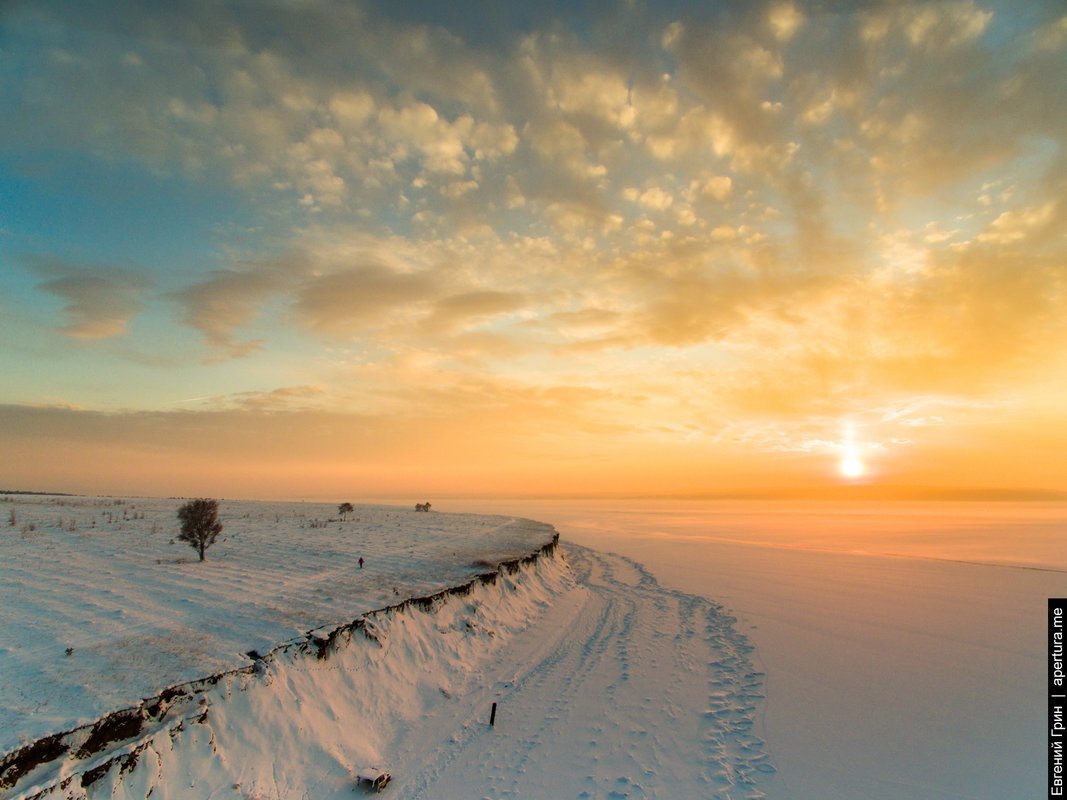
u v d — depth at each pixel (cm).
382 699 982
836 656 1523
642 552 4156
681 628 1823
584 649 1529
